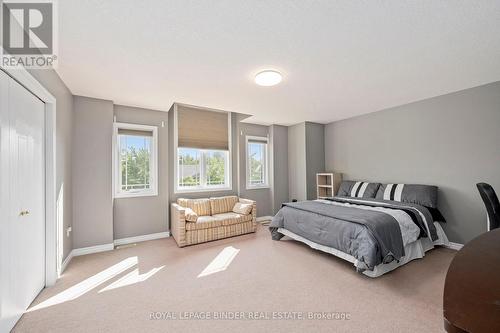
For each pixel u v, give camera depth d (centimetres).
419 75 262
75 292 212
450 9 154
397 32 179
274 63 228
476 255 92
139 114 374
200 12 154
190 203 401
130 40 185
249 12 154
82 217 312
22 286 178
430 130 346
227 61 223
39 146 213
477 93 299
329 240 276
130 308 187
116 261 285
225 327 163
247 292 210
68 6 146
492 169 288
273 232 373
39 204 212
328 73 254
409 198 339
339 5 149
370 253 225
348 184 439
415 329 159
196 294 207
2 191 153
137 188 375
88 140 319
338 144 496
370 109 406
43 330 161
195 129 447
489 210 225
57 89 246
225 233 379
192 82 274
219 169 483
